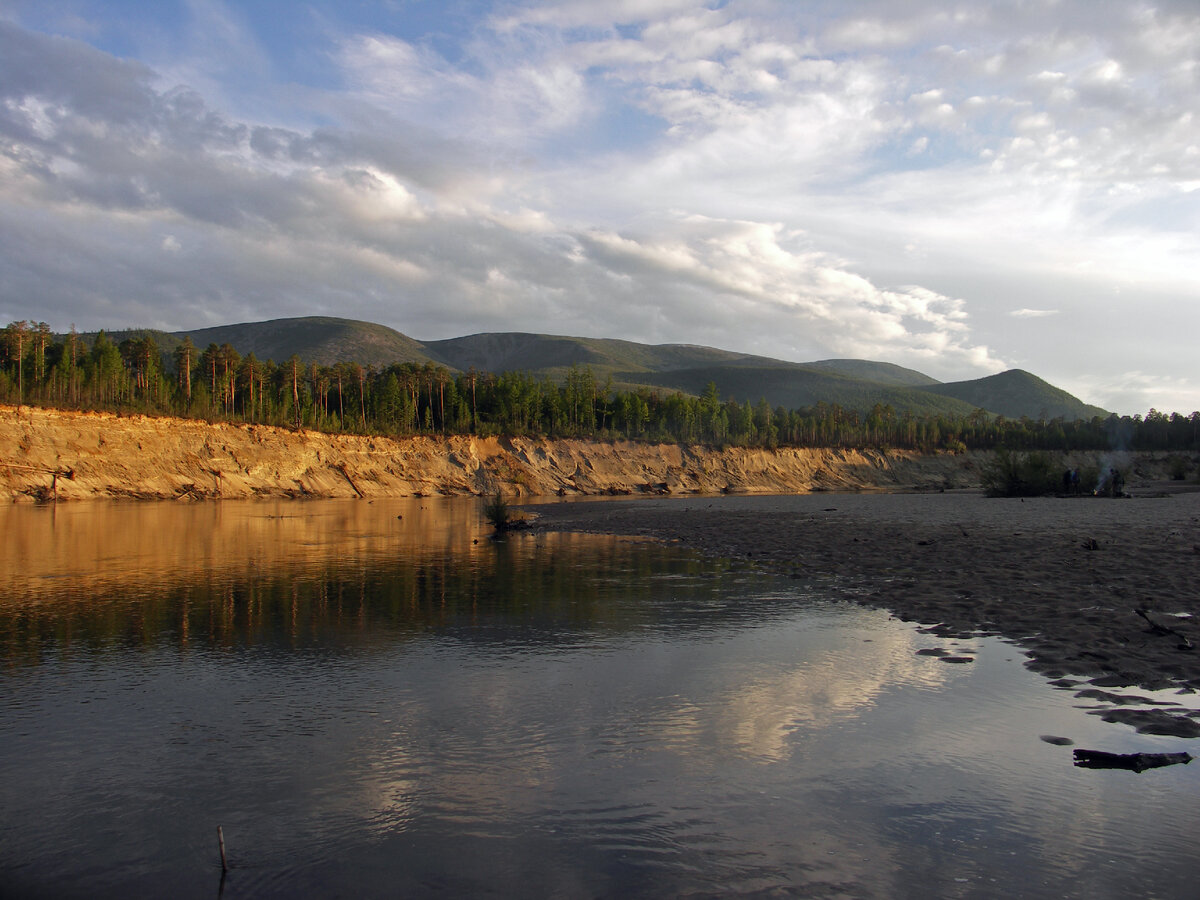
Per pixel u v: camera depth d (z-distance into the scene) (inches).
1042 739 390.6
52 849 290.2
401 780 349.7
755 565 1155.9
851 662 548.1
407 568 1127.6
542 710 447.5
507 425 5684.1
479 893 254.7
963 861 274.2
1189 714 419.8
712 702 459.2
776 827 302.4
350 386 5940.0
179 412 4074.8
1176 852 278.7
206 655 585.6
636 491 5246.1
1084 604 724.7
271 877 267.9
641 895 252.1
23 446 3201.3
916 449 7140.8
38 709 455.2
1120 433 7795.3
